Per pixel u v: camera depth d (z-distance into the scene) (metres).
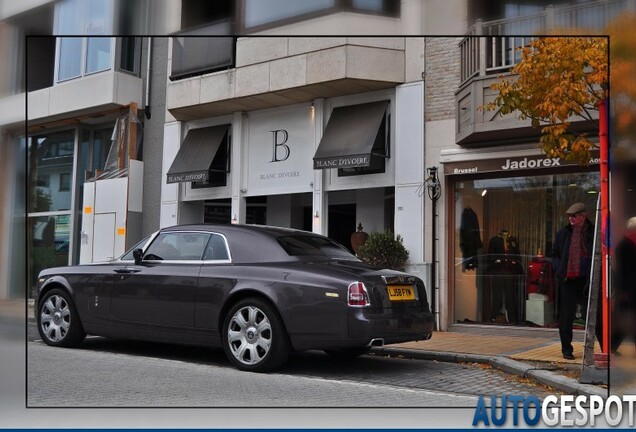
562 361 8.12
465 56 11.85
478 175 12.05
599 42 6.81
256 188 15.11
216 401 5.84
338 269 7.17
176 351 8.98
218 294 7.45
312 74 13.15
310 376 7.28
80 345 9.20
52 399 5.82
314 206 14.03
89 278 8.52
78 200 18.48
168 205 16.38
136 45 17.22
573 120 9.80
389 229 13.17
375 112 13.22
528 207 11.70
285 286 7.09
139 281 8.05
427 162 12.42
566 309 8.30
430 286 12.16
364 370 7.87
